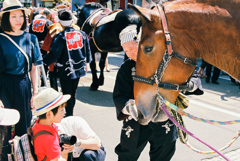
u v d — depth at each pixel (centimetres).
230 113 555
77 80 452
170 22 187
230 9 182
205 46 190
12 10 298
